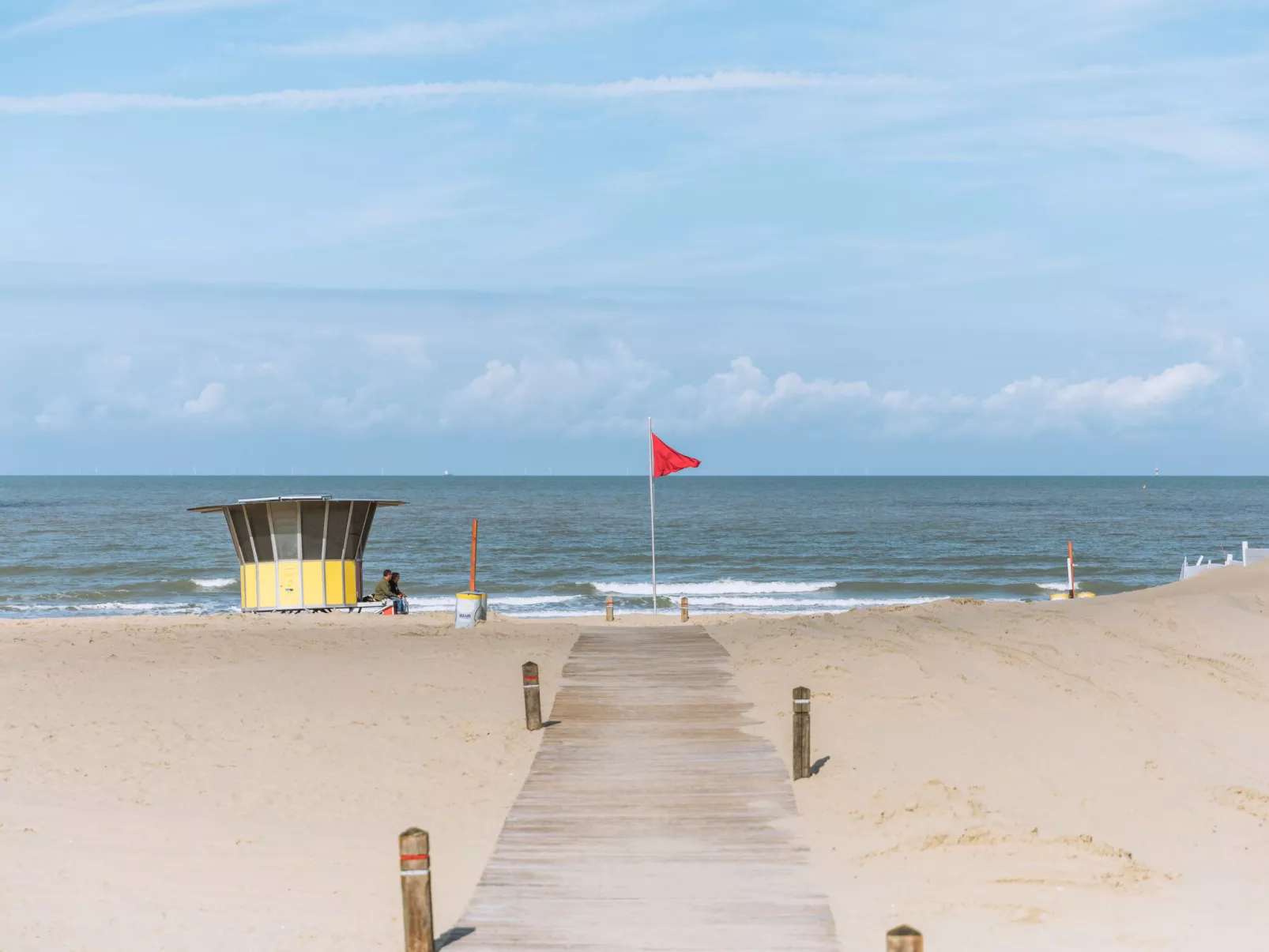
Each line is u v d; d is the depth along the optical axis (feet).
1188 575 108.99
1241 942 25.44
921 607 84.38
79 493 609.42
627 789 37.58
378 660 60.13
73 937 26.32
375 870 31.32
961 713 45.98
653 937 25.64
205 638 69.56
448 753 42.63
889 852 31.58
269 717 47.42
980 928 26.27
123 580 178.70
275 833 34.50
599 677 55.31
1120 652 58.03
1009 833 32.78
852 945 25.18
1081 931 26.14
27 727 45.57
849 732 43.91
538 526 321.11
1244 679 52.29
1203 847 32.19
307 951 25.70
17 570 190.90
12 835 33.73
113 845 33.12
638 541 268.21
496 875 29.86
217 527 306.35
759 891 28.60
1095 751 40.93
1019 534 295.07
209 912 28.02
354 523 94.27
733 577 195.52
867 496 589.73
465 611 76.64
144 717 47.26
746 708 48.32
